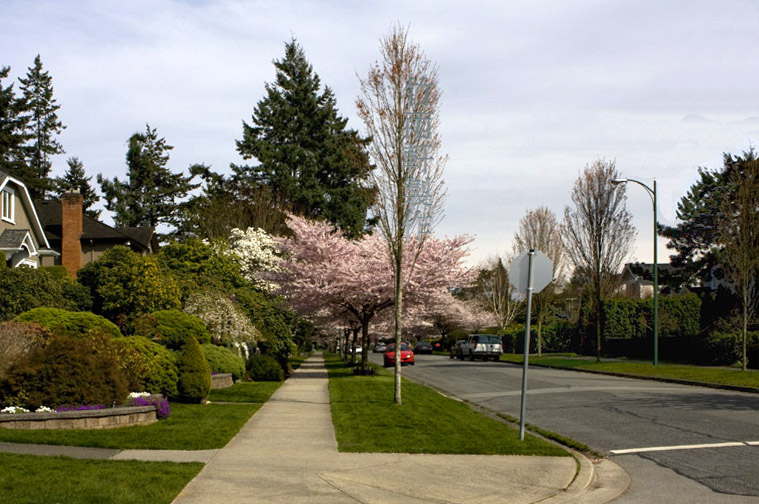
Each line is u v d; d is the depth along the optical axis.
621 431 13.30
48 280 22.97
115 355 14.70
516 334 58.19
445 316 68.56
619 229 36.06
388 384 23.94
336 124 57.06
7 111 63.06
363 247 30.94
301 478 8.96
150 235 46.50
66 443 10.70
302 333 41.66
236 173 54.75
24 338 13.77
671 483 9.04
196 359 17.11
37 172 62.19
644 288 67.31
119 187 68.38
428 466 9.89
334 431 13.02
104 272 26.00
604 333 45.50
